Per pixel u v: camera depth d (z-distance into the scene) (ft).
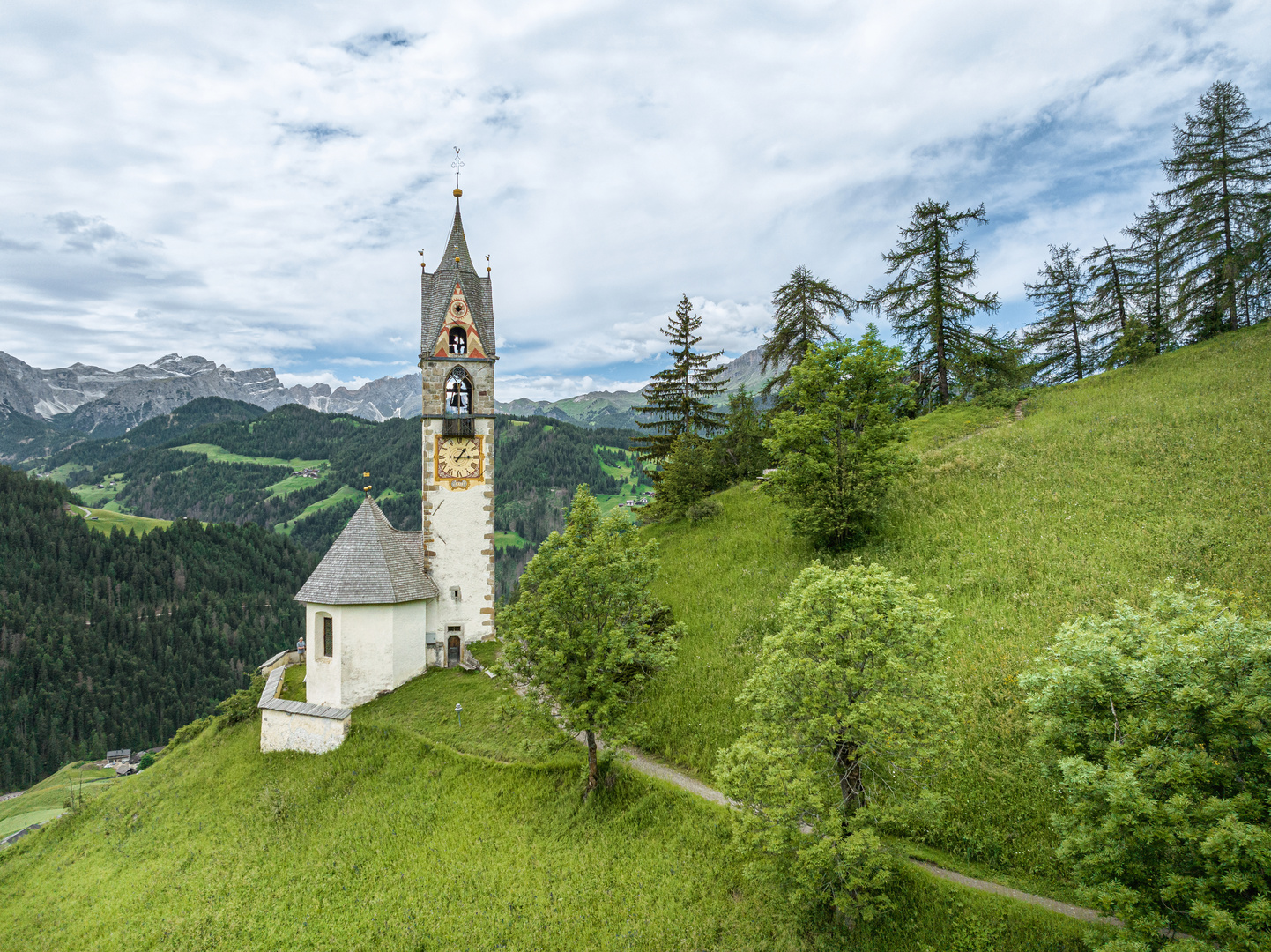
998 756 69.05
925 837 65.36
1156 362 171.01
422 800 90.43
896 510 127.75
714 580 128.26
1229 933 38.24
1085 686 48.08
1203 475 107.76
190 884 84.12
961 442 155.43
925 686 58.08
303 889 79.41
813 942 59.31
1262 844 37.14
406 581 121.60
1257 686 40.73
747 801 62.28
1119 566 92.43
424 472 131.54
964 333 181.78
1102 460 123.03
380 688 115.85
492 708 107.34
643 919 65.82
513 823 83.10
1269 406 120.67
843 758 63.52
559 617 84.07
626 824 77.71
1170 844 40.91
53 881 95.66
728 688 95.45
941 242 175.63
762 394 183.32
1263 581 80.59
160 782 114.93
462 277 134.62
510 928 68.28
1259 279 160.86
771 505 155.33
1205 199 170.91
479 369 133.59
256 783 102.73
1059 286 209.77
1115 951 42.34
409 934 69.82
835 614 60.18
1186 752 42.04
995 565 102.01
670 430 191.11
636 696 89.56
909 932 57.21
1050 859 59.41
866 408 118.93
